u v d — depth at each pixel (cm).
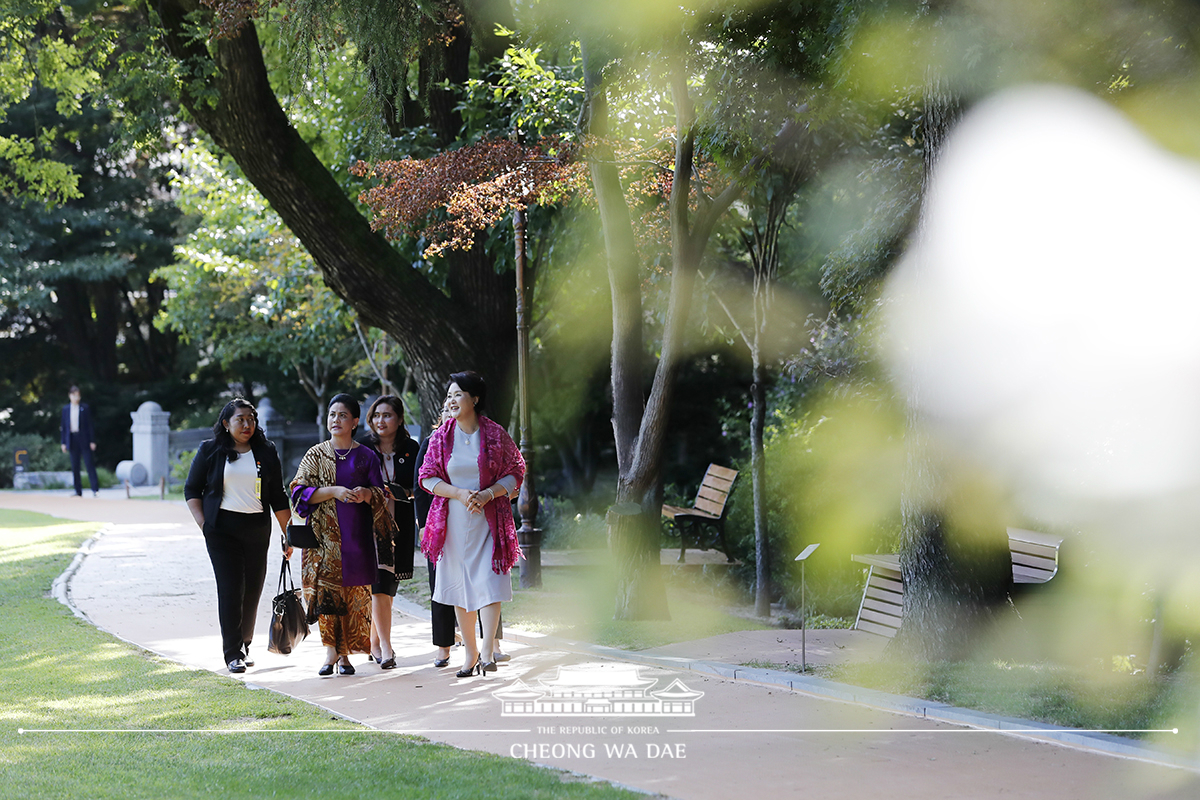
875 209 1717
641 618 1504
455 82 2253
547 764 798
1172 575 1113
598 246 2247
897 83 1362
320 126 2584
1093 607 1247
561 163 1705
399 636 1406
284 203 1947
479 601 1130
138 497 3775
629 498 1527
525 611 1570
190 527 2689
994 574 1178
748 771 778
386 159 2123
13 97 2242
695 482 3581
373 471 1170
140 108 1792
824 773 773
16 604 1576
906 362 1661
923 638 1172
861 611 1443
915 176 1652
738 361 3581
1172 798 715
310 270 2944
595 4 1377
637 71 1431
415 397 3259
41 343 5928
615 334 1563
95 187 5322
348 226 1997
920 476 1191
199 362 6044
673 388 1515
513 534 1151
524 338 1858
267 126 1870
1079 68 1158
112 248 5516
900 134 1861
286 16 1548
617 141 1568
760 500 1767
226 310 3466
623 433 1552
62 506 3316
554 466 3806
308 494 1135
